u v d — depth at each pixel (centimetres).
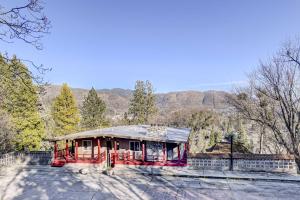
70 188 2133
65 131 5128
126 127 3631
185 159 2889
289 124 2739
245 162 2672
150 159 3072
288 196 1911
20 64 904
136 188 2128
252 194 1962
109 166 2930
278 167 2606
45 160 3103
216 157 2736
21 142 4425
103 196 1944
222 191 2036
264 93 2877
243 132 4994
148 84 7381
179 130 3616
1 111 3881
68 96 5234
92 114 7181
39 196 1947
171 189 2094
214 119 6688
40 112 4875
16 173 2598
